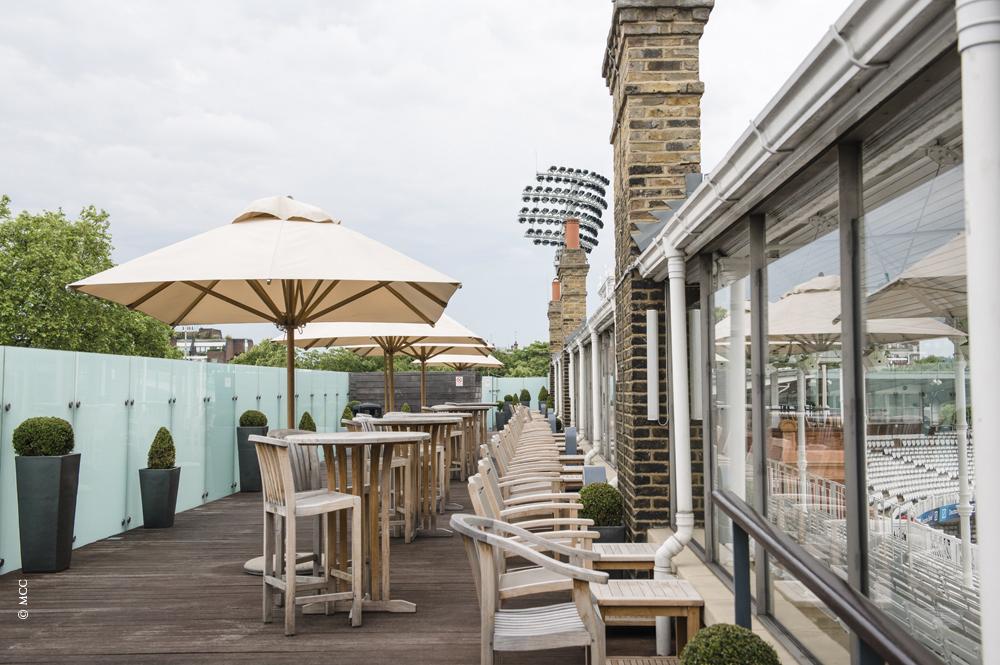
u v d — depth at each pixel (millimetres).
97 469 7809
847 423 2758
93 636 4707
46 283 28359
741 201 3695
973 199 1452
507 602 5461
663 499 5938
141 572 6418
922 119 2295
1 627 4891
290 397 6500
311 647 4488
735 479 4449
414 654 4355
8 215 29406
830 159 2918
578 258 19328
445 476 9586
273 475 4902
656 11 6125
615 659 4117
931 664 1256
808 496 3252
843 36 2041
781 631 3615
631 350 6090
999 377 1407
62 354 7219
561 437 12812
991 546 1406
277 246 5645
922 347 2312
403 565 6562
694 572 4707
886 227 2521
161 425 9273
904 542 2443
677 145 6113
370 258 5656
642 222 6070
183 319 7121
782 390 3582
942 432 2205
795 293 3393
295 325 6598
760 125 2791
